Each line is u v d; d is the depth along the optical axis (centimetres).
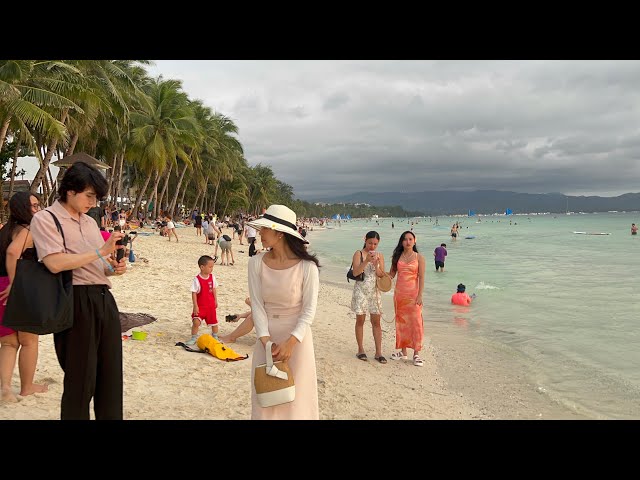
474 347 814
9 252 386
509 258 2481
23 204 392
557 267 2025
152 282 1241
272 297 325
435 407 543
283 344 312
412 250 727
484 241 4144
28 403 418
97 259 298
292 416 318
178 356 632
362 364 708
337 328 964
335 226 11862
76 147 3466
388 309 1180
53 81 2050
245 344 740
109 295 312
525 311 1112
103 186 307
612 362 722
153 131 3816
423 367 705
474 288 1466
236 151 7212
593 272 1831
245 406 478
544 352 778
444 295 1352
